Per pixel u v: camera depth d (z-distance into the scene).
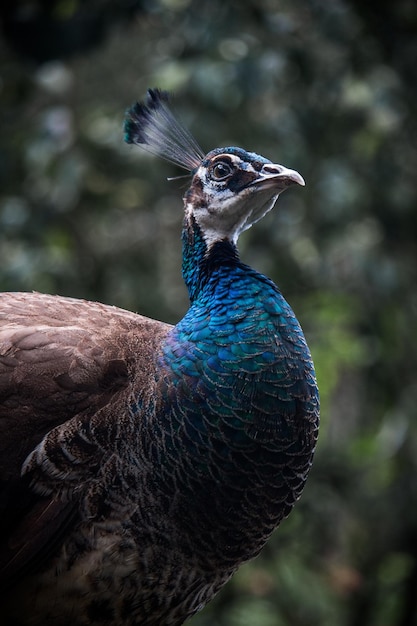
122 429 6.14
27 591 6.23
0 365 6.28
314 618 12.81
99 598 6.15
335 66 10.96
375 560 14.74
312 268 11.41
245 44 10.29
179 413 6.07
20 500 6.16
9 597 6.30
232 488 6.07
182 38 10.61
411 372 11.99
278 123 10.45
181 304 12.73
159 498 6.03
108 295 11.61
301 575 12.80
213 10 10.27
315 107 10.73
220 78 9.77
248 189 6.82
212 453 6.04
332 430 14.72
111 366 6.34
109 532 6.05
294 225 11.00
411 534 14.55
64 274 10.73
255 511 6.17
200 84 9.73
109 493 6.06
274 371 6.14
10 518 6.19
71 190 10.55
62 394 6.24
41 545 6.09
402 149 11.62
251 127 10.43
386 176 10.97
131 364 6.41
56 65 10.73
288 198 10.83
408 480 14.20
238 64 9.77
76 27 9.90
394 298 11.45
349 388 14.84
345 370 14.02
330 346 11.80
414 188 12.05
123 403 6.21
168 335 6.48
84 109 11.88
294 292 11.39
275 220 10.84
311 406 6.29
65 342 6.41
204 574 6.26
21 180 10.90
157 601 6.23
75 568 6.09
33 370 6.27
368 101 10.60
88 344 6.43
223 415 6.05
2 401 6.22
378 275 10.77
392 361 11.90
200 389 6.09
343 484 12.98
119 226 12.15
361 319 11.61
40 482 6.12
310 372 6.34
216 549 6.18
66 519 6.09
